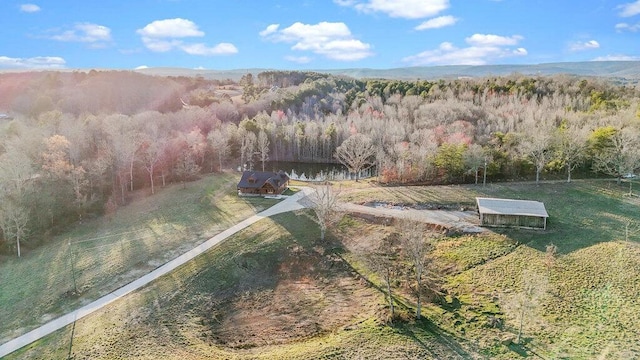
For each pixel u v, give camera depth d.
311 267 68.88
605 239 66.56
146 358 47.91
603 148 93.06
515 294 56.28
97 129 114.62
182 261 67.88
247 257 69.56
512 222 72.25
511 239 69.06
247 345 51.91
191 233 76.62
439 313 54.38
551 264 61.59
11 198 77.00
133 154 99.31
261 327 55.78
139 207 90.88
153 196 97.19
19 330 53.28
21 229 72.81
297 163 140.25
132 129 116.50
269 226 78.25
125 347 49.72
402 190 91.88
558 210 77.31
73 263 68.06
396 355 47.09
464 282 60.50
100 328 52.94
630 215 73.88
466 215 78.12
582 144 92.06
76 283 62.59
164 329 53.53
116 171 97.25
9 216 71.50
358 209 82.38
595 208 77.25
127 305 57.41
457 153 94.31
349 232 76.12
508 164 95.12
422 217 74.75
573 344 47.34
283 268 68.75
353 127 136.50
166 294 60.16
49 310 57.09
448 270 63.56
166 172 107.44
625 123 104.69
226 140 123.88
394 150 110.38
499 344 48.16
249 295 62.75
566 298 54.75
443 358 46.50
